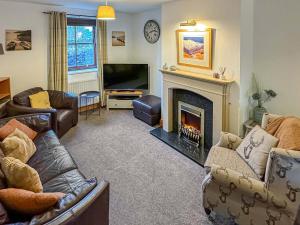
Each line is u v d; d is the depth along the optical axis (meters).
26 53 5.20
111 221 2.56
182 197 2.94
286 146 2.32
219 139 3.52
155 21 6.04
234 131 3.71
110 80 6.45
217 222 2.54
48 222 1.49
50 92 5.22
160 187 3.14
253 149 2.69
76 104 5.26
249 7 3.46
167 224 2.52
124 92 6.48
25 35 5.11
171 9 4.52
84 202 1.69
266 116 2.92
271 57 3.52
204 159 3.75
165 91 4.81
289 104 3.45
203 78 3.85
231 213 2.38
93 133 4.91
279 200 2.11
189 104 4.45
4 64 4.95
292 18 3.23
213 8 3.70
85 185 1.92
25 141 2.95
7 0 4.77
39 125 3.60
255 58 3.69
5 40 4.88
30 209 1.70
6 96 4.74
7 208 1.74
